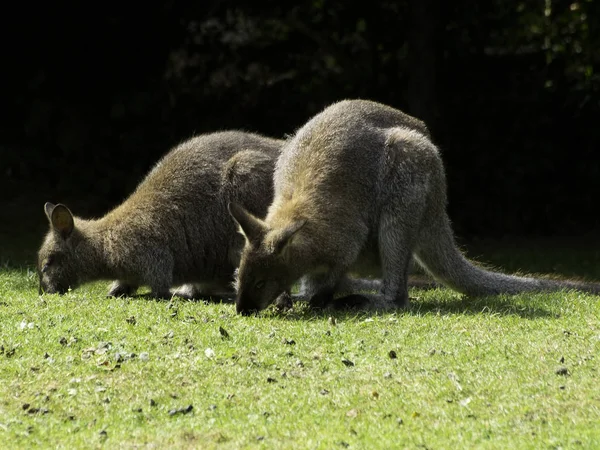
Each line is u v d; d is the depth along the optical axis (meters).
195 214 18.73
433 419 11.59
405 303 17.77
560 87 28.89
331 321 15.79
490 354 13.86
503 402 12.03
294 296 18.69
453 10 29.36
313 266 16.84
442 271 18.73
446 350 14.12
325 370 13.35
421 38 28.09
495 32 30.06
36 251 24.77
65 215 18.47
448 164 28.30
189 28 30.86
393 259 17.67
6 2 29.08
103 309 16.41
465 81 29.25
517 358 13.66
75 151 29.45
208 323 15.61
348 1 29.91
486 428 11.20
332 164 17.23
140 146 29.20
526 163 28.56
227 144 19.30
